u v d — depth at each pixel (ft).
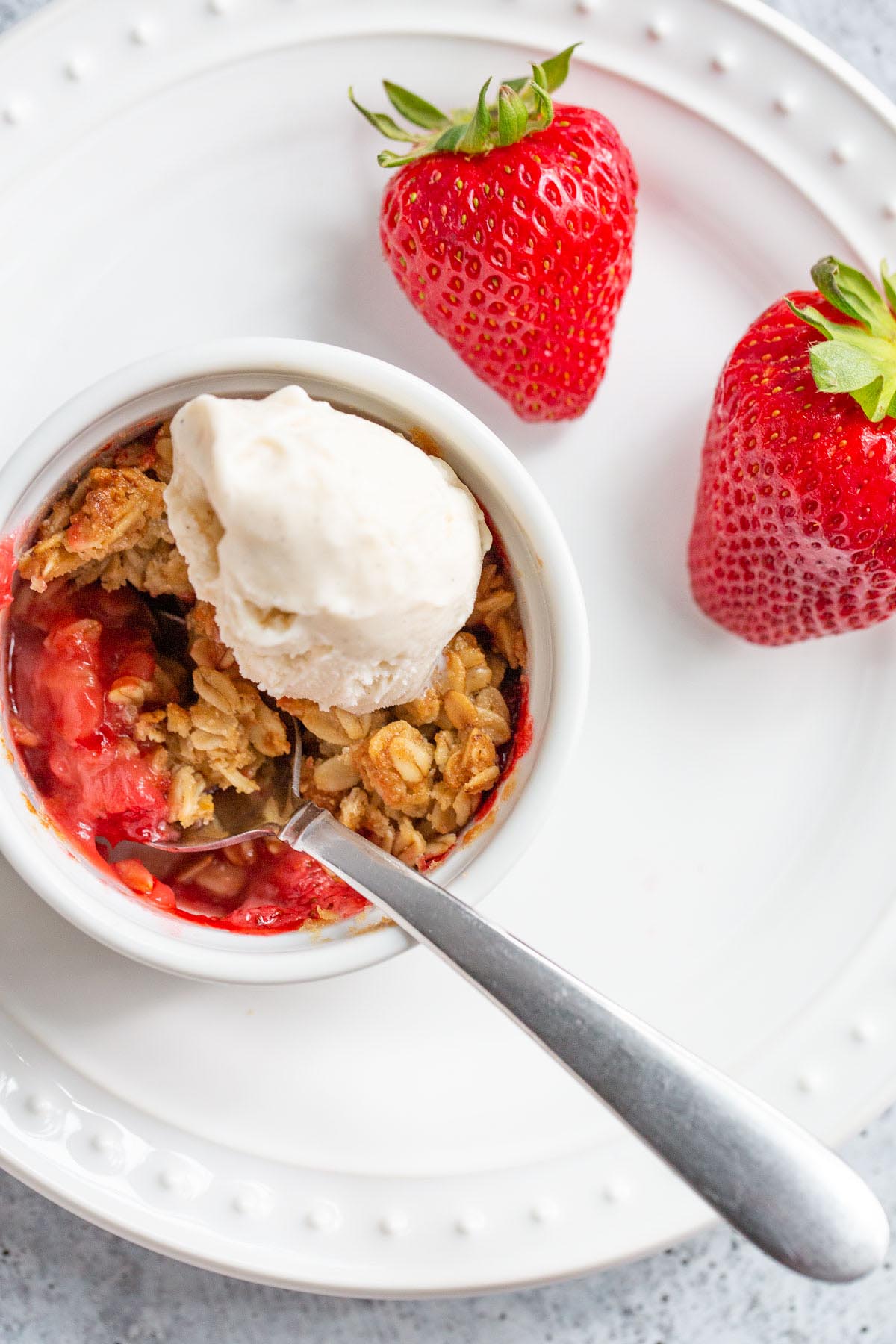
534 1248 1.14
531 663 1.06
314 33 1.13
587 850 1.15
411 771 1.06
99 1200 1.12
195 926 1.06
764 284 1.16
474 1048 1.15
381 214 1.11
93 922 1.03
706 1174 0.96
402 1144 1.14
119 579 1.07
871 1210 0.96
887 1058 1.15
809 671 1.17
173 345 1.14
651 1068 0.96
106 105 1.12
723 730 1.16
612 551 1.16
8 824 1.03
